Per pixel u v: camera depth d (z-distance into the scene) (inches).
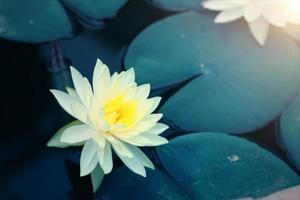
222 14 32.6
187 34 31.8
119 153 26.4
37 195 26.6
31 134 28.3
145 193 26.4
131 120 27.0
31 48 30.7
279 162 27.7
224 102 29.3
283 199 26.6
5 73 30.0
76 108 26.7
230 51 31.2
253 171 27.4
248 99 29.5
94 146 26.7
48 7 31.9
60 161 27.5
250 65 30.7
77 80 27.6
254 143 28.1
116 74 28.2
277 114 29.1
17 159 27.6
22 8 31.7
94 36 31.4
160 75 30.1
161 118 28.6
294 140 28.3
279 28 32.5
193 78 30.0
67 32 31.3
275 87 30.0
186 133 28.3
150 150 27.6
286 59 31.2
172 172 27.1
